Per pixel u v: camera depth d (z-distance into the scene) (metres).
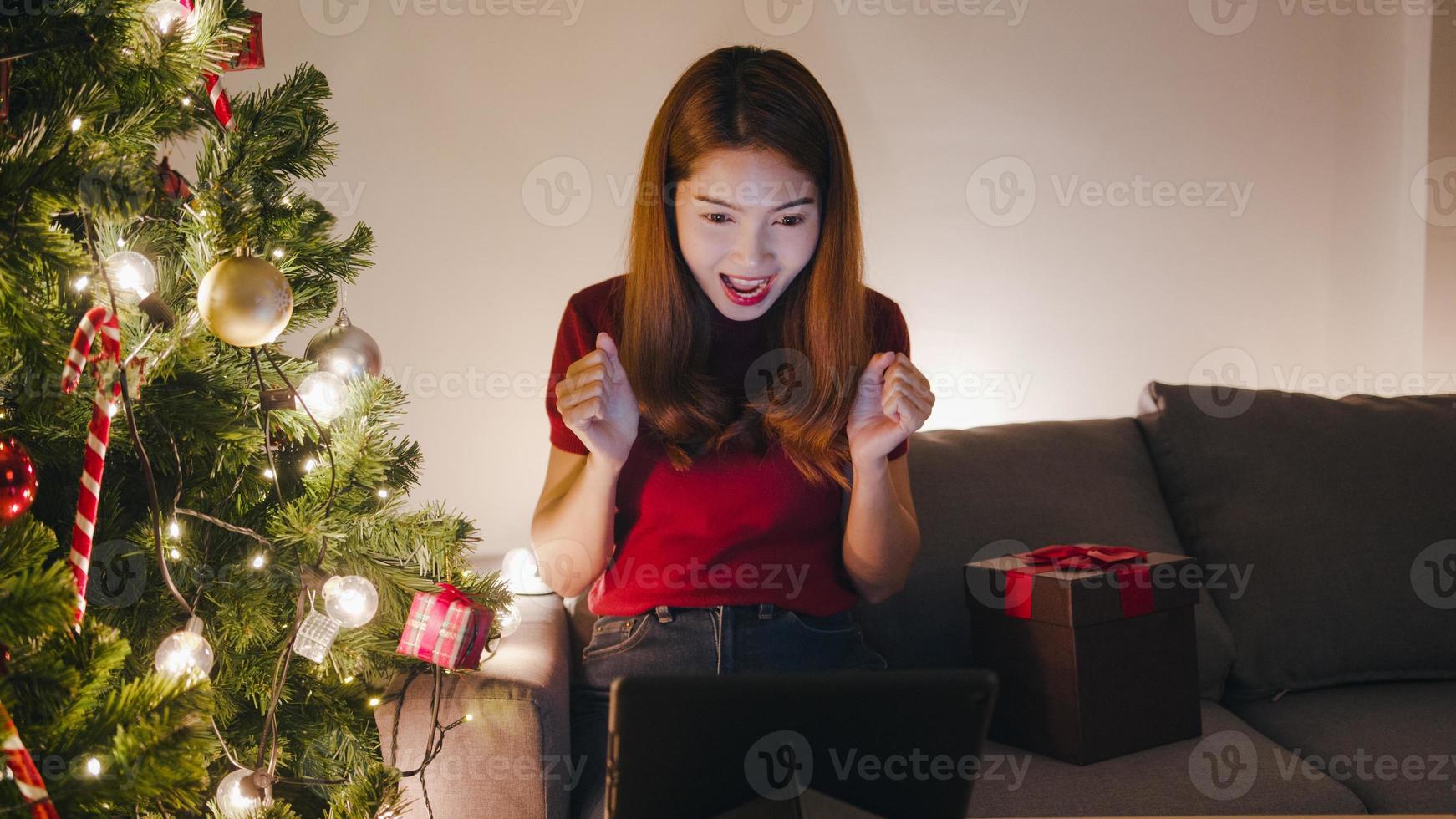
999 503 1.69
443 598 1.19
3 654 0.82
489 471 1.94
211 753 1.00
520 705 1.23
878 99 2.01
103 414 0.89
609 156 1.93
